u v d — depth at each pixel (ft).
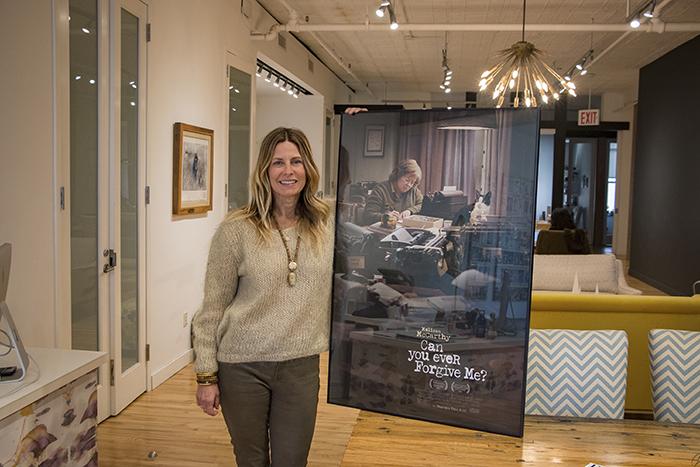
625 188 46.96
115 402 12.95
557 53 33.55
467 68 38.09
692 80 27.27
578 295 12.48
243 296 6.40
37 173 10.25
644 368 12.42
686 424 6.83
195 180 16.83
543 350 7.61
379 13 18.98
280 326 6.24
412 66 37.81
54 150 10.60
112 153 12.52
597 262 16.46
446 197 5.69
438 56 34.65
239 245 6.33
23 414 6.39
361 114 5.92
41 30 10.24
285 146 6.36
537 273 16.39
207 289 6.48
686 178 27.84
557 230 31.50
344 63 37.04
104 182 12.32
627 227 46.98
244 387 6.31
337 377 6.15
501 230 5.53
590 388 7.55
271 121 38.27
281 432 6.42
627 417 12.59
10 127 9.63
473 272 5.63
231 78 20.44
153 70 14.40
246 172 22.25
